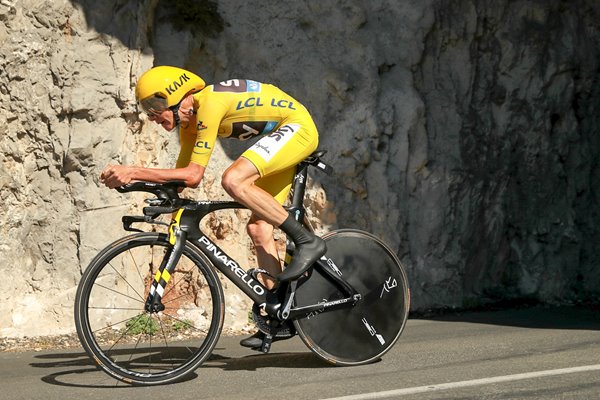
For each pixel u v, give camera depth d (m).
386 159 9.40
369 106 9.34
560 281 10.21
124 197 8.30
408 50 9.68
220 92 5.86
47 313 8.01
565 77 10.45
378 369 6.00
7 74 8.02
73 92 8.14
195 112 5.92
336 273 6.20
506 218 10.08
